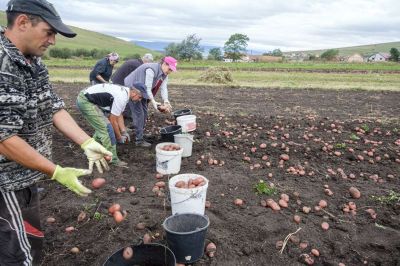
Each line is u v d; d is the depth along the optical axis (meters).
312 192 5.80
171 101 15.10
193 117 8.35
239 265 3.96
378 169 6.94
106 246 4.16
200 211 4.64
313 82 23.91
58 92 17.27
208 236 4.33
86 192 2.95
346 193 5.80
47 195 5.49
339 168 6.81
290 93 18.22
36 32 2.69
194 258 3.86
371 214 5.04
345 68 40.50
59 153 7.48
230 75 23.66
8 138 2.63
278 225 4.73
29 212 3.23
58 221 4.75
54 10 2.76
